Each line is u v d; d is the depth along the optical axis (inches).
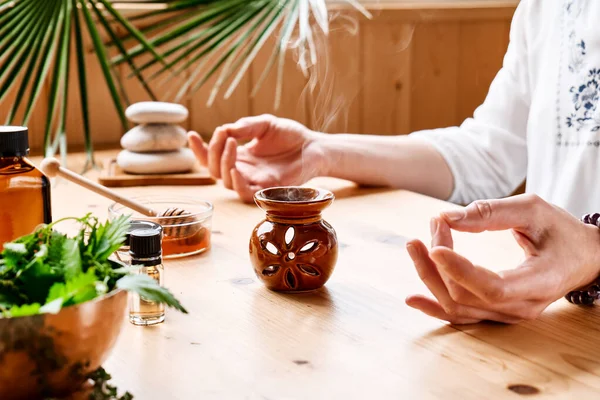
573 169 51.4
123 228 26.7
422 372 27.2
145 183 58.6
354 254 41.1
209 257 40.9
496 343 29.7
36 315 22.2
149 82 82.9
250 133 55.2
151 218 40.5
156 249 31.5
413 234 44.9
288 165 55.1
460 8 86.5
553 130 53.4
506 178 60.2
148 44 70.9
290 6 71.2
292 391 25.7
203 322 31.8
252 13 72.2
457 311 31.2
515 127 59.6
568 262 32.0
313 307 33.5
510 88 59.5
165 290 23.9
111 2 78.9
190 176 59.2
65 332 22.7
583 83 51.6
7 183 35.9
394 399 25.2
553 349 29.2
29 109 64.2
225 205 52.4
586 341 30.0
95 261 25.6
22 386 22.9
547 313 33.0
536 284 30.9
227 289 35.9
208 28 72.6
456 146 59.9
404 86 88.9
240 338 30.1
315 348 29.2
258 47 70.2
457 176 58.9
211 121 86.5
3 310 23.4
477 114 62.7
